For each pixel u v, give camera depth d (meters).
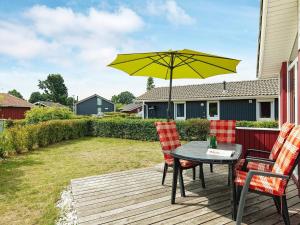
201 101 20.91
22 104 33.50
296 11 4.61
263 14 4.62
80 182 5.30
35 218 3.93
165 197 4.36
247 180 3.01
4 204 4.51
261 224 3.33
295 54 5.66
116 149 10.96
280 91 8.82
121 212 3.74
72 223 3.54
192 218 3.53
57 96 98.75
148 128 13.89
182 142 13.01
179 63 5.90
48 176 6.44
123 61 5.70
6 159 8.81
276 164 3.43
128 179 5.52
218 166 6.66
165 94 23.81
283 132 4.35
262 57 6.81
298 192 4.43
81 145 12.23
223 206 3.94
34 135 11.02
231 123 6.01
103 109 57.34
